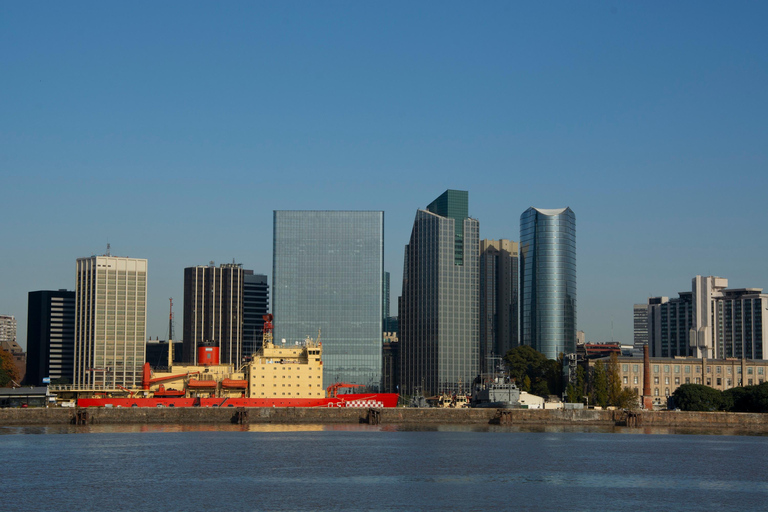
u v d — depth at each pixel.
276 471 177.00
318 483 161.50
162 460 193.75
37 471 175.00
